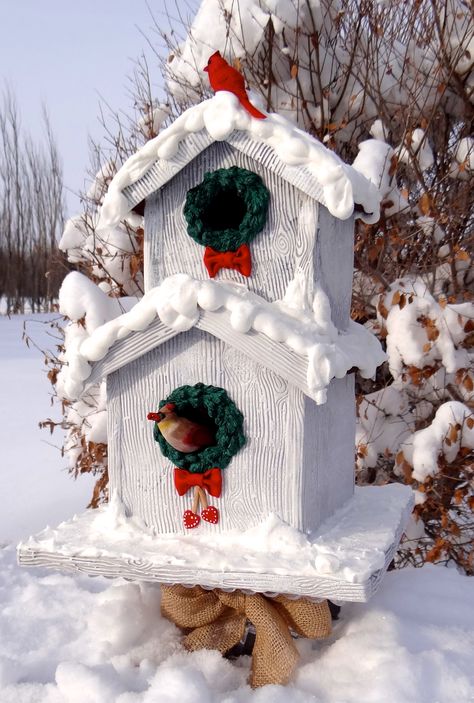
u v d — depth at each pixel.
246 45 3.68
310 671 2.04
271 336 1.92
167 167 2.09
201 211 2.10
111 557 1.98
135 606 2.37
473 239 3.62
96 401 3.59
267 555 1.96
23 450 5.82
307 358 1.91
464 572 3.43
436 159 3.79
